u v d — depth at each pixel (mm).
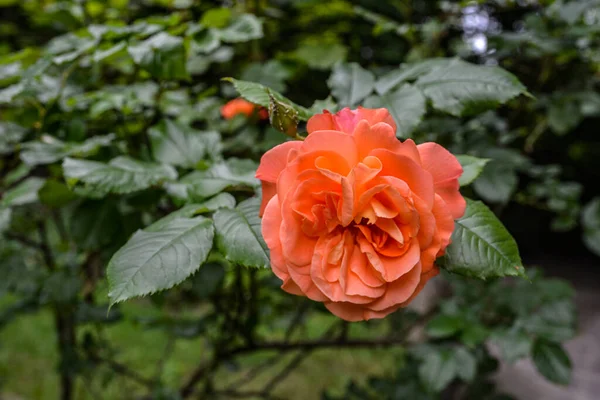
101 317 555
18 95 413
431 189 259
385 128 265
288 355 1271
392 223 263
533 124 710
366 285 270
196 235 290
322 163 266
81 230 404
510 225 1414
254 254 283
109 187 335
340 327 718
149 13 679
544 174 715
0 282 537
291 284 275
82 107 453
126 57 450
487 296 546
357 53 720
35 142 412
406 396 595
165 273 273
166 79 425
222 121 565
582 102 592
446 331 496
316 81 660
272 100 297
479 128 582
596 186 1398
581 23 554
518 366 1121
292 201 264
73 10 585
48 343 1392
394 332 675
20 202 419
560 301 531
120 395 1046
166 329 577
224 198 322
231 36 440
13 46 809
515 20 689
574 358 1150
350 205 255
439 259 286
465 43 660
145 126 479
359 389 662
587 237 696
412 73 384
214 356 614
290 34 723
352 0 705
